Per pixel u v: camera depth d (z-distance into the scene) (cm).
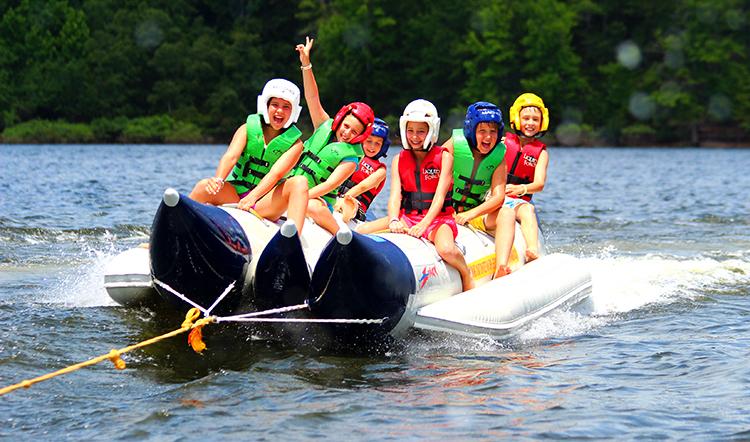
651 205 5366
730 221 4403
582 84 17612
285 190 1817
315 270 1623
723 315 2062
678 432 1293
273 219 1842
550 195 6116
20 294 2123
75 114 18325
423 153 1891
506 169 2148
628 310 2119
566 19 17412
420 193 1900
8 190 5406
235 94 18100
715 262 2805
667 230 3966
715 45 17300
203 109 18600
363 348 1703
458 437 1263
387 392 1452
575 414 1356
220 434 1266
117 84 18250
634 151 15912
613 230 3947
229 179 2031
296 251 1645
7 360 1573
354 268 1589
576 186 7112
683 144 17788
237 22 19375
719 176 8700
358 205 2147
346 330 1666
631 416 1348
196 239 1634
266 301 1702
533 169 2347
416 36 18350
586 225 4166
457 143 2011
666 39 17575
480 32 18175
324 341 1711
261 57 18675
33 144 17062
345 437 1259
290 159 1861
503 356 1670
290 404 1388
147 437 1255
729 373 1565
